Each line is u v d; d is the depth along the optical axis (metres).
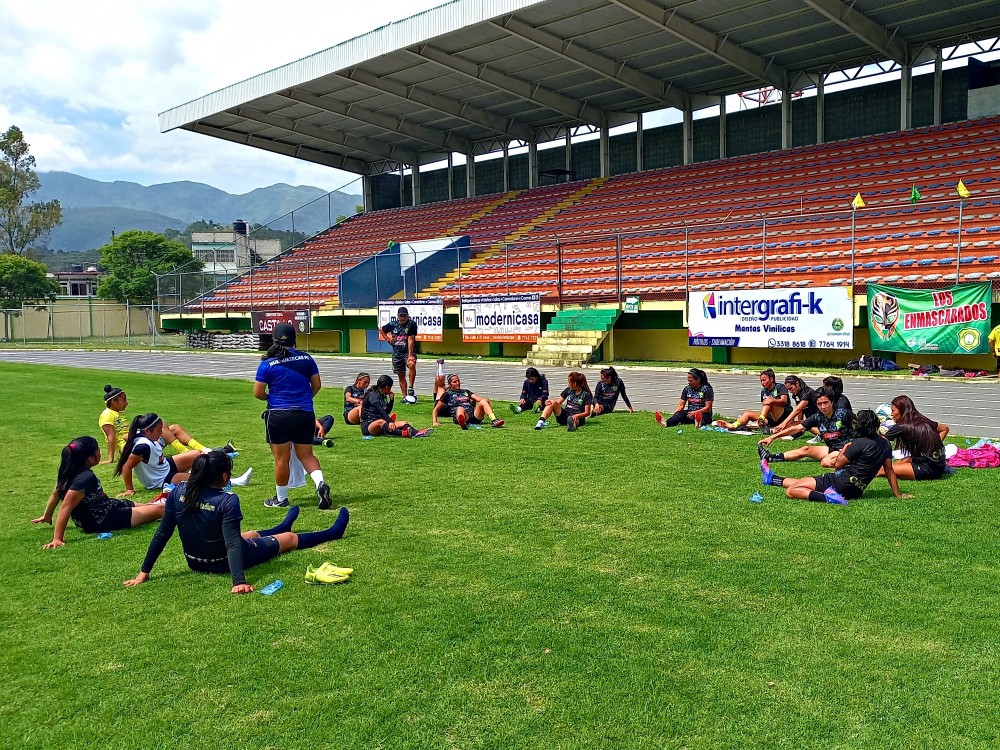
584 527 6.56
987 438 10.48
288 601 5.05
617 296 26.84
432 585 5.28
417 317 31.88
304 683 3.98
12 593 5.30
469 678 3.99
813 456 8.95
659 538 6.20
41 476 9.28
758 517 6.75
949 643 4.26
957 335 19.19
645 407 14.41
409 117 40.59
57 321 59.97
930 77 30.56
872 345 20.84
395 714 3.68
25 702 3.85
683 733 3.48
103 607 5.03
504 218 38.91
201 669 4.15
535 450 10.13
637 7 26.02
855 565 5.48
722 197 31.31
